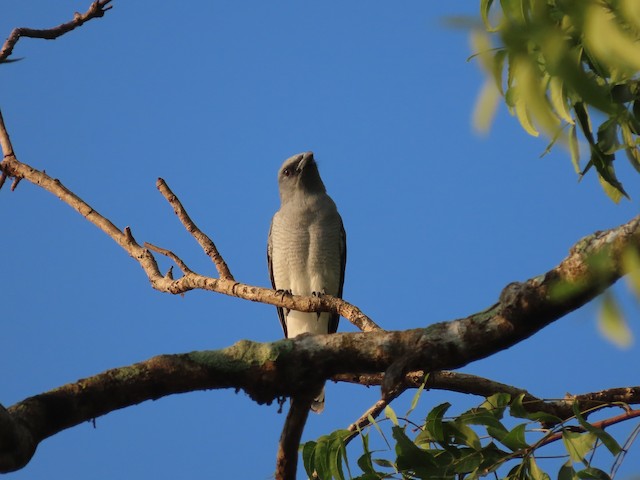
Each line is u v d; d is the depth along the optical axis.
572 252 5.79
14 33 10.09
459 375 9.48
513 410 7.38
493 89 4.84
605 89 6.00
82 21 10.46
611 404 8.13
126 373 6.38
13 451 5.74
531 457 7.11
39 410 6.05
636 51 3.83
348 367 6.57
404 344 6.43
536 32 4.07
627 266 4.50
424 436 7.71
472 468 7.25
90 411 6.26
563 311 5.88
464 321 6.32
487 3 5.41
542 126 4.63
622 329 4.39
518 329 6.09
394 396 9.35
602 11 4.00
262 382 6.59
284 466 7.23
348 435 7.92
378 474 7.71
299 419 6.94
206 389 6.57
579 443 6.80
